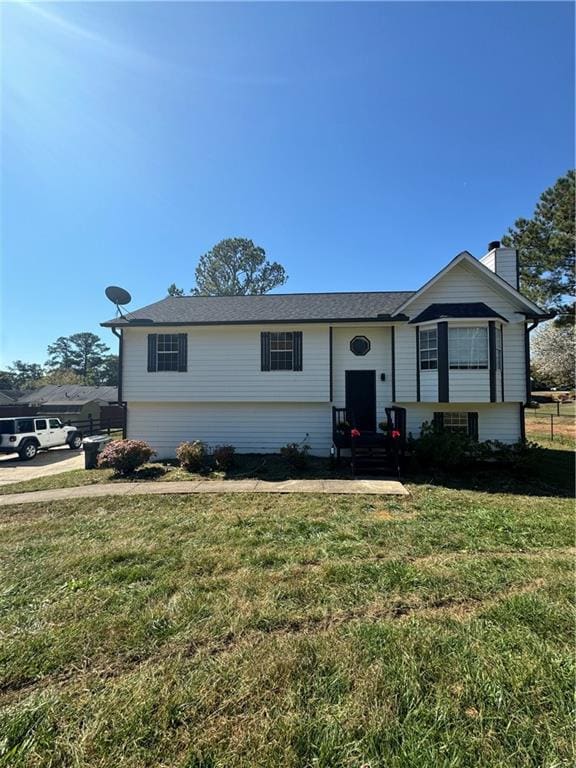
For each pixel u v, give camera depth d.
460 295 10.96
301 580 3.61
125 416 12.24
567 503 6.72
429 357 10.73
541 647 2.54
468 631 2.75
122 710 2.02
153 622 2.88
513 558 4.13
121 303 11.91
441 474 9.21
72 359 73.62
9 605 3.20
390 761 1.72
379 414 11.62
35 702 2.10
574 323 21.48
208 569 3.90
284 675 2.28
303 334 11.69
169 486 8.16
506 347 10.71
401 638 2.65
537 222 20.84
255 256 30.75
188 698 2.10
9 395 45.12
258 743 1.81
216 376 11.83
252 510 6.22
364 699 2.09
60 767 1.72
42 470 12.68
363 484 8.17
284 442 11.88
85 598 3.29
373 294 14.01
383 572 3.75
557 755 1.75
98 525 5.54
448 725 1.91
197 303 13.78
